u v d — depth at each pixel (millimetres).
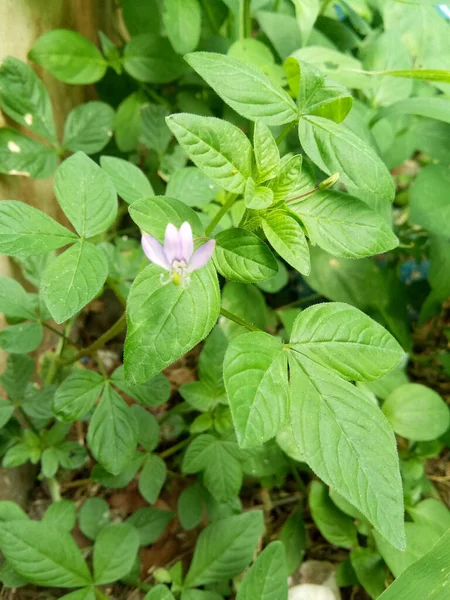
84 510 140
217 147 89
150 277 83
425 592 98
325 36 182
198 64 91
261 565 115
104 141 154
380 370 90
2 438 141
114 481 138
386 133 160
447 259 170
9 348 127
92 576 120
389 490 78
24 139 141
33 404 137
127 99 174
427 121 165
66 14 162
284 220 92
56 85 163
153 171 187
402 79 161
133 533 125
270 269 89
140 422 139
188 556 154
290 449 141
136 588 146
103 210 100
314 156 96
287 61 109
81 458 142
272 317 188
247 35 174
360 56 188
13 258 146
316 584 150
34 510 159
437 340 213
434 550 102
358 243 99
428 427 144
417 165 233
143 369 80
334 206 100
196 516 143
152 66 163
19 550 113
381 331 92
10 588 140
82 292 91
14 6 131
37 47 143
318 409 83
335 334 90
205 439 136
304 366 87
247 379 80
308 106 98
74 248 96
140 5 182
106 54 160
